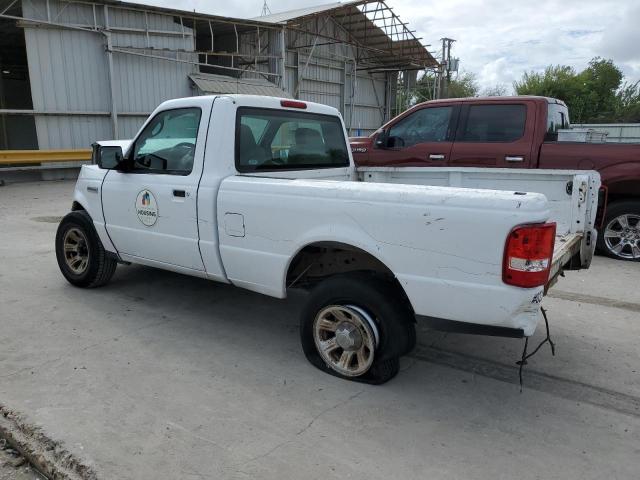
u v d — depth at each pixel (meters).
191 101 4.17
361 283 3.36
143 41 17.20
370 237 3.20
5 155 14.00
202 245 4.09
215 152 3.98
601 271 6.34
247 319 4.74
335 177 4.96
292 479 2.57
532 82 56.53
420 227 3.02
